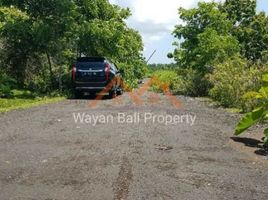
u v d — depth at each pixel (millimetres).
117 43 25484
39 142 9016
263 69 18250
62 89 23156
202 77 26875
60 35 23297
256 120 9914
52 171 6848
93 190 5977
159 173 6875
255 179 6758
